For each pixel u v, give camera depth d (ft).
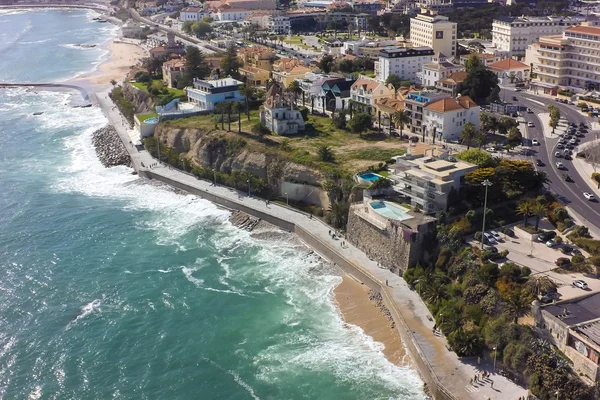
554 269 476.13
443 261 512.63
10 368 453.99
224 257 606.14
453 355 426.51
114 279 568.41
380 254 558.15
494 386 394.52
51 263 597.52
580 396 364.99
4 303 532.32
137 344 478.18
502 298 447.01
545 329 417.49
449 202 560.61
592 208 567.59
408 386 419.13
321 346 467.11
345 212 622.13
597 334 390.83
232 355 462.19
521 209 536.83
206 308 521.24
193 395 424.87
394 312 484.33
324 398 414.41
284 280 561.02
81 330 495.82
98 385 437.17
